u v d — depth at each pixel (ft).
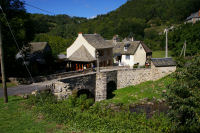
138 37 307.17
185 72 43.68
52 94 60.34
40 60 129.39
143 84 105.29
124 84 107.96
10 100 53.47
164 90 84.84
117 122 41.34
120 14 489.67
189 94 41.19
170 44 194.90
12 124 39.47
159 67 105.50
